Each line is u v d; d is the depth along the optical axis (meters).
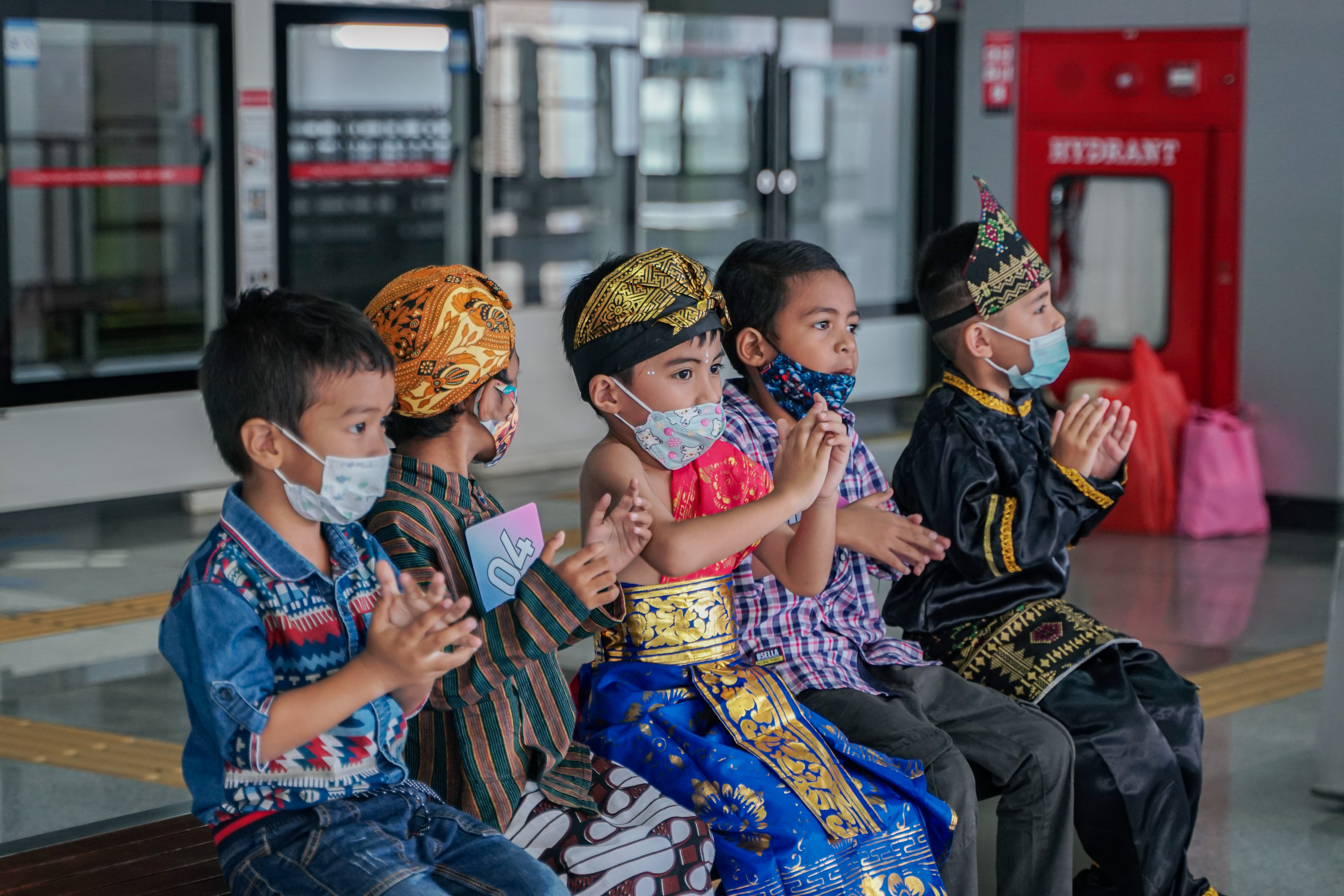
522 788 2.41
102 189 7.13
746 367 3.05
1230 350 7.42
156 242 7.34
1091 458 3.04
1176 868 2.99
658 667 2.64
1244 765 4.19
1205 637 5.43
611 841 2.35
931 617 3.20
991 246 3.16
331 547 2.20
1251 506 7.15
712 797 2.47
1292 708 4.66
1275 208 7.22
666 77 9.20
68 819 3.79
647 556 2.53
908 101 9.96
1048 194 7.91
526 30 8.28
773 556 2.77
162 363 7.43
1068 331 7.92
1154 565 6.55
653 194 9.30
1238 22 7.25
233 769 2.06
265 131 7.49
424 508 2.39
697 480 2.71
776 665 2.89
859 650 3.07
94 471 7.18
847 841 2.48
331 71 7.70
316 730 1.97
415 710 2.20
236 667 1.99
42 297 7.01
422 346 2.40
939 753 2.72
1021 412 3.26
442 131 8.09
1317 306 7.14
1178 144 7.46
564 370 8.49
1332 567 6.50
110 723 4.55
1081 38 7.70
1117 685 3.06
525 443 8.38
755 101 9.55
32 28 6.77
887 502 3.02
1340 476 7.14
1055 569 3.23
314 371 2.04
